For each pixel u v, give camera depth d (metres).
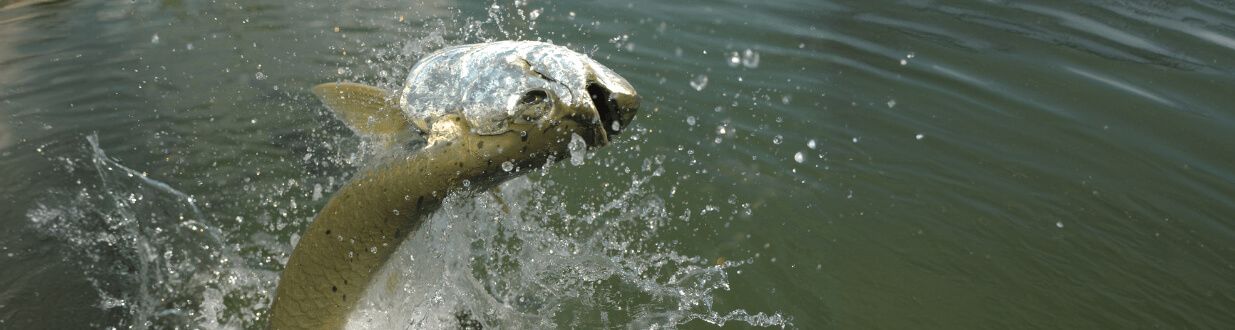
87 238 4.24
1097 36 6.37
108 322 3.77
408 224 2.87
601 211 4.50
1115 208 4.59
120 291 3.93
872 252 4.27
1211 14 6.75
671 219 4.46
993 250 4.30
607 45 6.12
